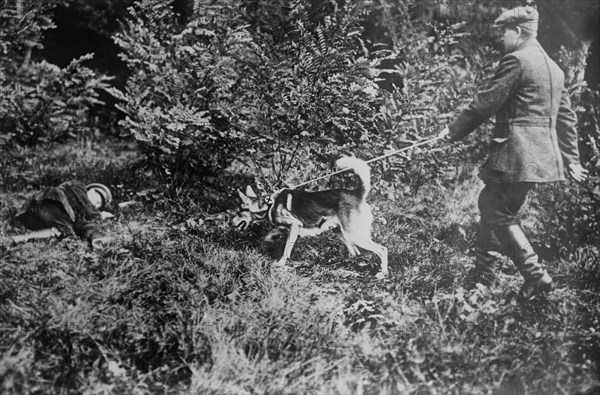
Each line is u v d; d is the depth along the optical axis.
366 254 5.13
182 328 4.18
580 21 6.27
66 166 6.73
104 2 7.47
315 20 6.01
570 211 5.24
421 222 5.61
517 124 4.39
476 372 3.96
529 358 4.04
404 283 4.78
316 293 4.71
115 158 7.04
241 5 5.91
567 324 4.28
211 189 5.91
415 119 6.14
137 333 4.15
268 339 4.17
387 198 5.86
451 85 6.27
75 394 3.75
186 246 5.08
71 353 3.96
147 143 5.92
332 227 4.95
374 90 5.75
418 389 3.91
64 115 6.80
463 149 6.39
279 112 5.55
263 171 5.83
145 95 5.93
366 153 5.78
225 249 5.16
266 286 4.71
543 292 4.45
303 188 5.56
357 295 4.68
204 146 5.89
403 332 4.23
